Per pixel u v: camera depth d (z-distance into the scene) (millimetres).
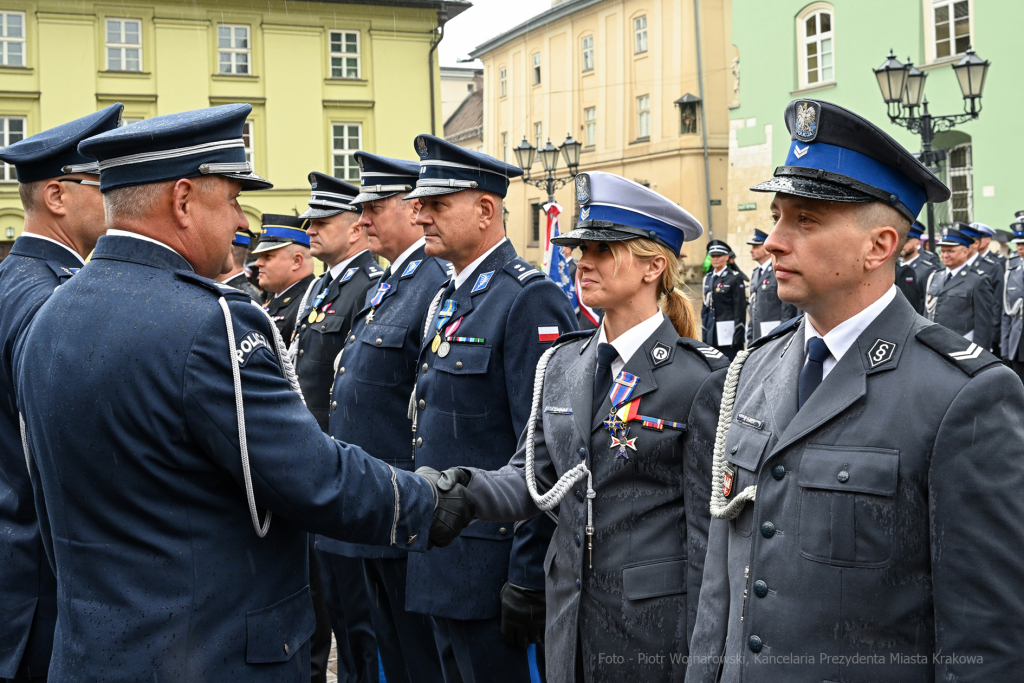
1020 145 18859
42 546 2648
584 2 34938
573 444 2625
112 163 2115
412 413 3609
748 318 16438
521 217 39125
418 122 27453
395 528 2201
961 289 11984
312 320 5008
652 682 2449
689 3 30938
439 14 27297
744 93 24766
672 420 2531
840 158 1870
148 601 1968
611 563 2533
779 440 1933
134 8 25203
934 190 1908
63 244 2889
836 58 22453
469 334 3420
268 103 26297
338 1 26484
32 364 2078
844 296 1924
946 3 20172
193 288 2061
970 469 1718
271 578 2102
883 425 1815
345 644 4180
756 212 24609
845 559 1797
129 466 1969
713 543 2152
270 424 2008
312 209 5020
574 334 2846
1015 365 11797
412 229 4191
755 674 1858
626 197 2664
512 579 3094
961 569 1702
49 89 24734
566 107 36656
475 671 3328
